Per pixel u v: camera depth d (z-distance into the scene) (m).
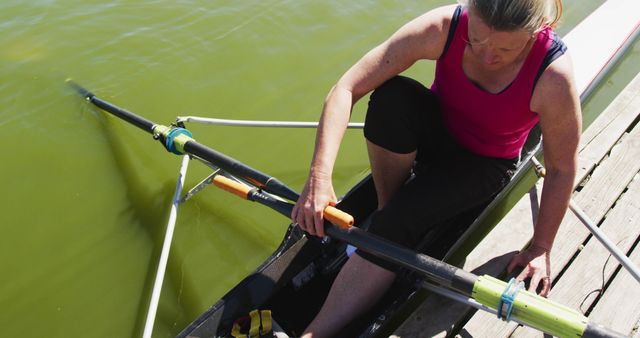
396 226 2.13
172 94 3.86
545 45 1.86
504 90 1.97
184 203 3.25
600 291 2.53
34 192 3.24
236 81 4.00
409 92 2.13
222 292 2.89
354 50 4.31
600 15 4.16
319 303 2.45
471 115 2.15
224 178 2.45
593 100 4.15
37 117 3.61
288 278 2.39
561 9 1.82
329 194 1.96
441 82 2.16
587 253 2.66
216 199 3.30
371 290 2.16
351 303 2.16
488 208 2.57
